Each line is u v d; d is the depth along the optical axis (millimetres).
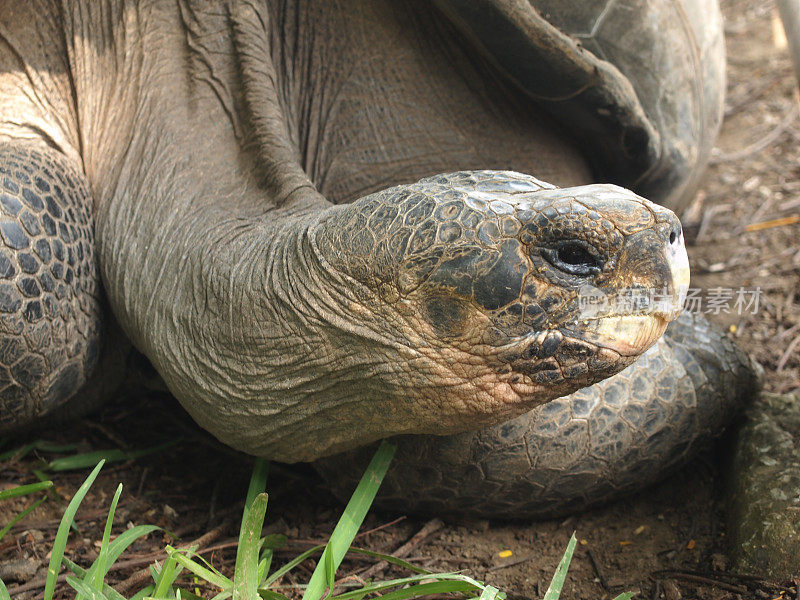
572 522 2492
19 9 2705
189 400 2242
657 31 2844
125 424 2971
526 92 2697
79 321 2475
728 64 6000
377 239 1809
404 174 2846
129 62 2732
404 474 2303
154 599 1804
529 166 2898
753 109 5391
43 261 2336
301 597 2133
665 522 2461
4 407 2383
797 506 2150
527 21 2502
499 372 1788
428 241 1751
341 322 1860
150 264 2389
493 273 1706
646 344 1771
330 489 2449
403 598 1916
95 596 1788
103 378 2779
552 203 1713
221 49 2643
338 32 2789
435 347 1784
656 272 1692
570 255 1709
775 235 4148
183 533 2432
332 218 1938
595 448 2328
